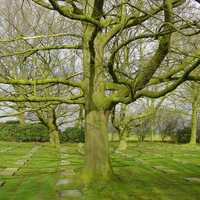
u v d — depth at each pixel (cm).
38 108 1081
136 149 2516
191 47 1327
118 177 1121
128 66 1306
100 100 1053
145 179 1188
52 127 2767
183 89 3303
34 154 2056
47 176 1216
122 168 1450
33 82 1044
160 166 1545
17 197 917
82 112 2292
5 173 1309
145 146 2914
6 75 1154
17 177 1220
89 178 1050
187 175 1311
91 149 1064
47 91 1736
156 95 955
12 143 3009
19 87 1357
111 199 895
